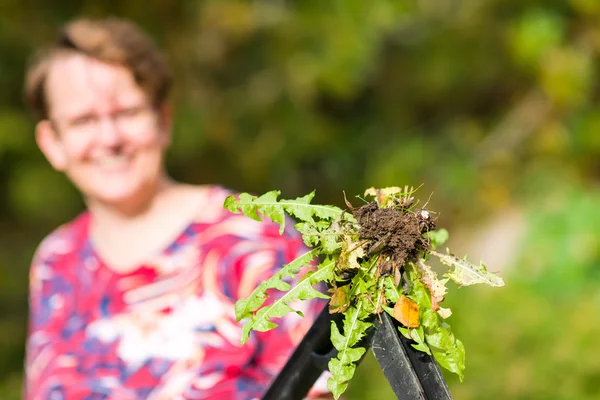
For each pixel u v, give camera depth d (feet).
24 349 17.20
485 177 21.02
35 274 7.70
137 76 7.07
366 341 4.20
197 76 20.10
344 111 22.57
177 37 19.86
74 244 7.52
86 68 7.02
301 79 19.77
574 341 13.14
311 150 21.15
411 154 21.31
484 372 12.76
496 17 21.02
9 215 20.34
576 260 16.29
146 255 6.94
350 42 19.44
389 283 4.03
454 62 21.44
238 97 20.39
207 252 6.76
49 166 18.57
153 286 6.86
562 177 20.36
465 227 20.26
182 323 6.66
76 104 7.04
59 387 6.90
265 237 6.71
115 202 7.00
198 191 7.18
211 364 6.49
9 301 18.85
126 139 6.97
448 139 21.74
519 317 14.07
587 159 21.15
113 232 7.14
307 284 4.09
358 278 4.07
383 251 4.03
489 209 20.47
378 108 22.47
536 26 20.01
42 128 7.66
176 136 19.34
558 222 17.48
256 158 20.62
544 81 20.10
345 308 4.07
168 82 7.34
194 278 6.75
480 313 14.49
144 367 6.66
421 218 4.03
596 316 14.21
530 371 12.56
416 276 4.06
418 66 21.66
